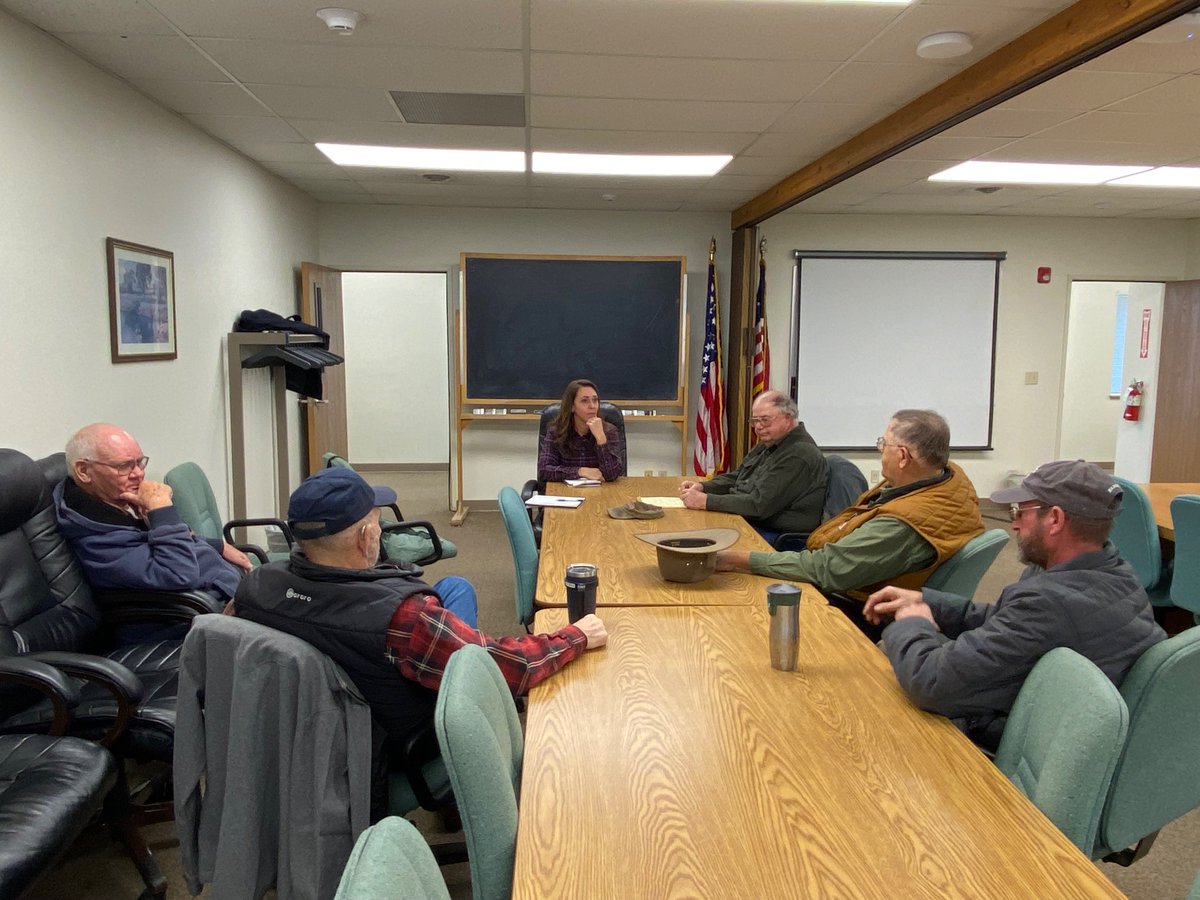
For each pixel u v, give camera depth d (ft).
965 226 22.26
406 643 5.37
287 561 5.74
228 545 10.28
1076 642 4.95
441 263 21.62
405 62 10.29
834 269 22.16
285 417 17.75
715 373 21.48
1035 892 3.37
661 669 5.72
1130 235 22.66
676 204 20.77
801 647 6.16
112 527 8.26
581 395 14.35
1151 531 11.10
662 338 21.57
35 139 8.96
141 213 11.49
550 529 10.30
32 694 7.06
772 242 22.08
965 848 3.67
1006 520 21.86
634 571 8.33
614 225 21.84
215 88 11.30
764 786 4.19
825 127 13.32
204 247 13.75
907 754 4.55
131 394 11.15
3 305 8.41
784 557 8.21
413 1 8.39
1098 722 4.08
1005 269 22.50
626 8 8.58
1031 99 11.55
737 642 6.26
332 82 11.09
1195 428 22.47
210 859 5.42
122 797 6.65
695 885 3.42
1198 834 7.93
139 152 11.43
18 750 5.95
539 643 5.70
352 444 27.86
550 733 4.75
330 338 20.04
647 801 4.05
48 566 7.80
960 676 4.98
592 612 6.48
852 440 22.76
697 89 11.36
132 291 11.10
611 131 13.70
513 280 21.13
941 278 22.34
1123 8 7.73
